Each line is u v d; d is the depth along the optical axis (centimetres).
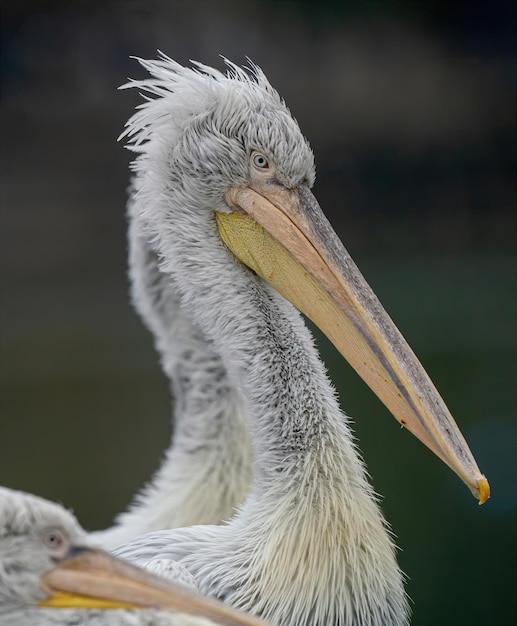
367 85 2153
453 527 1366
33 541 468
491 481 1418
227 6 1994
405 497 1420
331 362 1756
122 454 1548
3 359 1736
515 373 1673
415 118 2183
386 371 631
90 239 1955
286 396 632
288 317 659
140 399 1661
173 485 791
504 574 1291
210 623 473
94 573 474
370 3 2142
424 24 2169
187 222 680
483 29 2188
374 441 1561
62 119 1967
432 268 2100
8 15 1914
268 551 599
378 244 2156
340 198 2156
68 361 1739
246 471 791
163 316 828
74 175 1975
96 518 1450
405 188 2194
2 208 1938
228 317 661
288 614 594
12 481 1473
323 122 2136
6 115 1945
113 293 1925
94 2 1934
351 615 605
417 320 1877
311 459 619
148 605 471
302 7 2089
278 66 2080
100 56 1955
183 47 1948
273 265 666
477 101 2211
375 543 620
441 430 616
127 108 1966
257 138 661
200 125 673
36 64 1944
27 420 1595
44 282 1925
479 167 2206
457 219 2198
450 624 1234
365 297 647
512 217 2209
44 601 469
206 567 604
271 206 664
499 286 2003
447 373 1678
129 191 853
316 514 608
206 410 796
